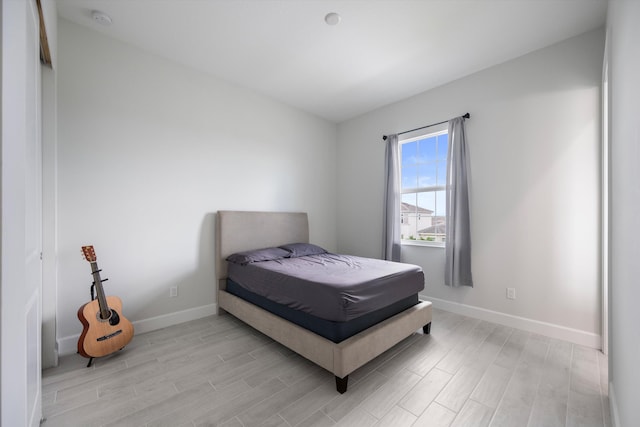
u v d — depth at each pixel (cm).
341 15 221
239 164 340
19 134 92
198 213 303
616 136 145
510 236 277
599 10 211
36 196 142
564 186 246
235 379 187
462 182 303
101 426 144
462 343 240
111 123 248
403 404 162
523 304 269
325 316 189
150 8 213
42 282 201
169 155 283
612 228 162
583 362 207
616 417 136
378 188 404
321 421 149
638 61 95
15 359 90
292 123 399
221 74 313
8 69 86
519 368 200
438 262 333
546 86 257
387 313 223
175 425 146
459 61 284
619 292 138
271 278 240
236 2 208
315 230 433
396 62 288
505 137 281
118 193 251
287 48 265
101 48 243
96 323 206
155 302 272
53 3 191
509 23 228
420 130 354
